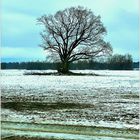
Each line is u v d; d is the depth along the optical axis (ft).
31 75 289.94
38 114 69.87
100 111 74.43
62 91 124.47
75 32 310.65
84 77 253.24
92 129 55.16
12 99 95.40
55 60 314.76
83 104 86.33
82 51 313.32
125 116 67.77
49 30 309.63
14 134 51.47
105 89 135.23
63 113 71.36
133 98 101.09
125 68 410.93
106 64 418.72
